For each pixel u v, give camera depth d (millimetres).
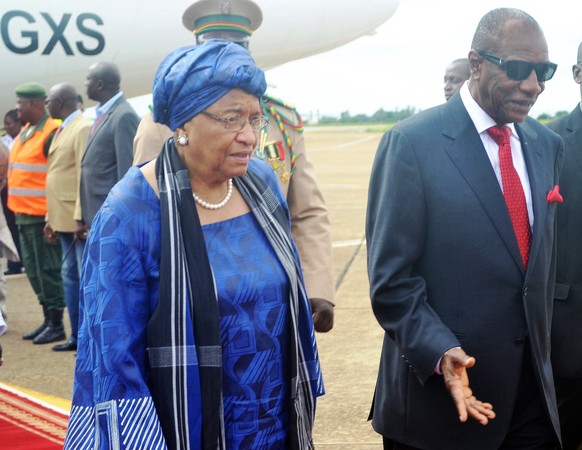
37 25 9547
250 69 1638
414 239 2270
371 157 30234
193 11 2795
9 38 9438
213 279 1651
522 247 2311
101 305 1616
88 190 5094
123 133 4996
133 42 10078
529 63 2207
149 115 3105
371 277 2309
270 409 1728
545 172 2383
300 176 2973
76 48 9789
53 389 4699
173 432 1604
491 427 2330
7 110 10047
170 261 1618
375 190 2342
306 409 1811
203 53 1626
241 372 1681
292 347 1748
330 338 5621
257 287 1694
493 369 2293
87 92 5152
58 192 5551
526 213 2320
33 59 9617
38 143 6191
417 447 2398
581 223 2826
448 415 2340
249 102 1654
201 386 1618
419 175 2275
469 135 2307
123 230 1637
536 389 2402
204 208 1715
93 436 1607
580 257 2838
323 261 2928
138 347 1636
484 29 2258
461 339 2281
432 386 2340
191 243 1642
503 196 2289
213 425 1628
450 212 2262
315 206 2984
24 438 3793
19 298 7578
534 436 2430
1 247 3902
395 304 2264
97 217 1672
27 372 5066
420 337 2201
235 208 1747
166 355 1603
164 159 1701
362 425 3947
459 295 2279
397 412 2436
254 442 1704
